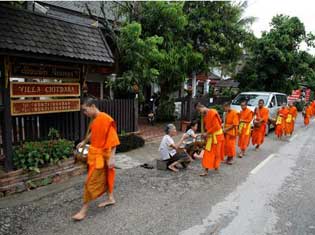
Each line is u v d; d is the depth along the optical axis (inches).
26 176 197.9
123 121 345.4
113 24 432.8
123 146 313.4
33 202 179.3
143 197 191.6
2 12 195.0
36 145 206.4
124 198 189.0
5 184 187.0
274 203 186.7
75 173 227.9
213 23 542.9
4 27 189.3
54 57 211.8
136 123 363.3
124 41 377.1
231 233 148.1
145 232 146.7
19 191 192.5
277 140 431.8
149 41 381.1
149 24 442.0
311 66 762.8
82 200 183.9
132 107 356.2
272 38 698.8
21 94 207.3
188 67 527.8
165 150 254.2
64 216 161.9
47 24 221.6
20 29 198.4
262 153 335.9
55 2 489.1
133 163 275.4
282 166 277.9
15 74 205.6
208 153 239.6
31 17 212.5
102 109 317.1
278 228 153.9
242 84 763.4
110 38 392.5
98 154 160.9
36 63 219.5
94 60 241.6
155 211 170.9
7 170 193.6
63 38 226.5
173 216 165.0
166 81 524.4
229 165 277.4
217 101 614.5
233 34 585.0
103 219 159.2
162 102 546.9
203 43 556.4
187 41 524.4
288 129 470.0
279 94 536.1
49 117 242.8
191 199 190.2
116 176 235.6
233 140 274.7
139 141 340.5
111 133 160.7
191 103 471.8
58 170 216.5
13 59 202.4
